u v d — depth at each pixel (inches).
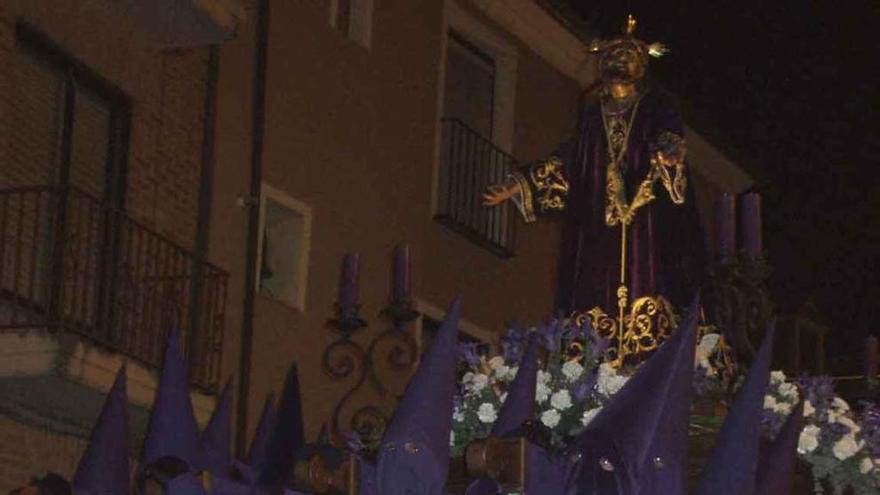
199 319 764.0
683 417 304.0
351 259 458.0
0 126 683.4
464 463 329.1
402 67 917.8
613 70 407.2
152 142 763.4
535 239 1012.5
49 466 734.5
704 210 1153.4
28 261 700.0
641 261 402.3
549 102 1034.1
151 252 743.1
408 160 917.8
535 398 339.9
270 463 346.0
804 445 372.2
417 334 909.2
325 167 860.6
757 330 396.5
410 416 312.5
